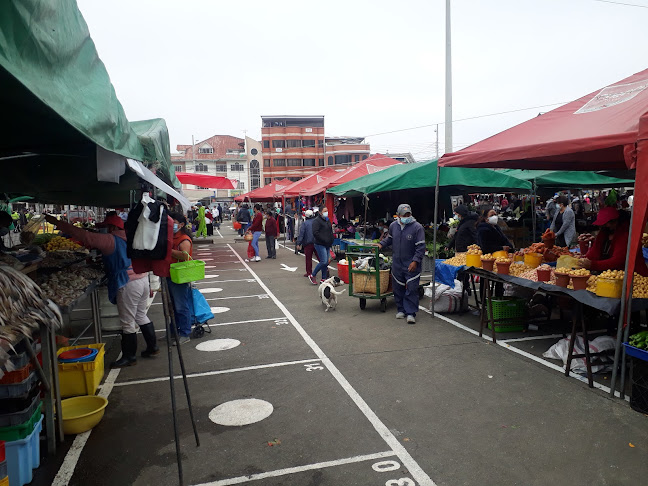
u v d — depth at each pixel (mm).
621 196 19516
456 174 10250
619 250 5098
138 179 5555
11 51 1836
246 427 4145
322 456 3639
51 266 5598
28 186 5770
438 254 11719
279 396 4801
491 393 4699
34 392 3500
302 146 73250
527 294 7828
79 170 5141
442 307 8039
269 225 17375
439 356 5836
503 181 10523
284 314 8375
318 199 20953
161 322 8141
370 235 14836
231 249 21469
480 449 3668
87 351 5098
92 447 3838
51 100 2113
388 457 3600
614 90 5898
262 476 3385
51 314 3371
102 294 6820
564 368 5297
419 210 14641
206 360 5953
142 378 5371
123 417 4383
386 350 6145
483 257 6625
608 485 3162
